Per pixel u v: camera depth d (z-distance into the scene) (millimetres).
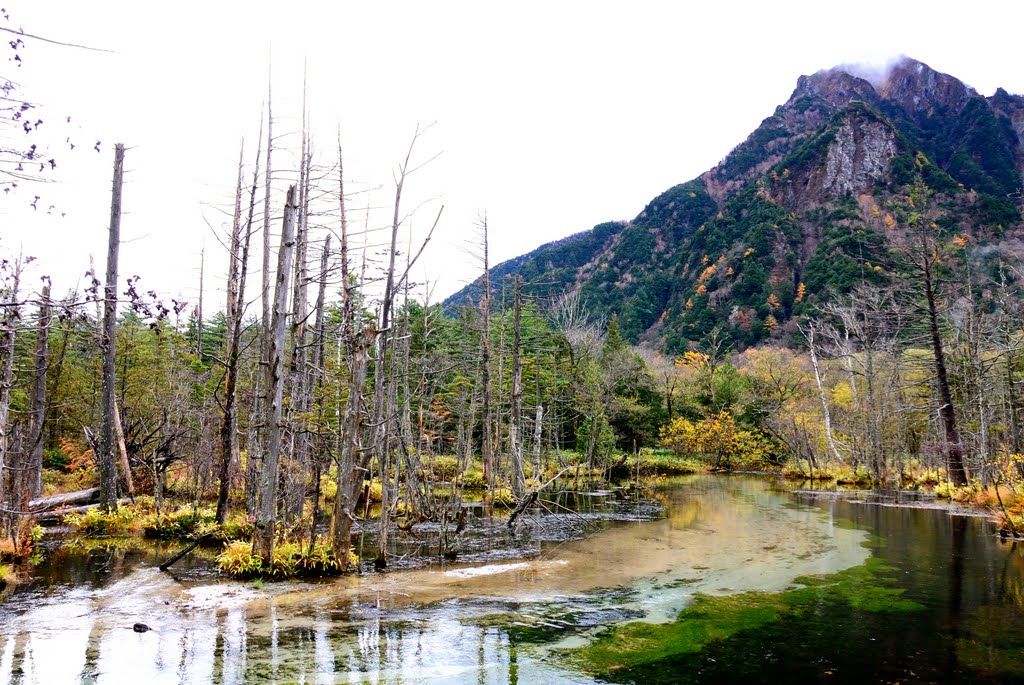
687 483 34812
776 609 9703
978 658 7461
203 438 18672
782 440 42656
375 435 12172
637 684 6777
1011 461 21609
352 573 11906
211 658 7367
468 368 32844
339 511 11906
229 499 18625
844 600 10188
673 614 9438
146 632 8242
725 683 6797
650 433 46531
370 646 7887
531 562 13227
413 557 13609
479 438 30562
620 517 20578
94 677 6730
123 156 17406
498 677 6941
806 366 58000
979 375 24641
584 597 10406
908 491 29406
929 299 29000
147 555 13141
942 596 10328
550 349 39094
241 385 23641
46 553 13219
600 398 36656
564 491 26562
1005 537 16031
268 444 11672
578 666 7301
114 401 17453
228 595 10141
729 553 14352
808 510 22375
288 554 11734
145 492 20156
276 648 7746
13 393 21203
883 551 14352
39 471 18609
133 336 28031
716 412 49125
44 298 8320
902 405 32562
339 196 15680
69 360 24859
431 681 6809
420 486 17734
